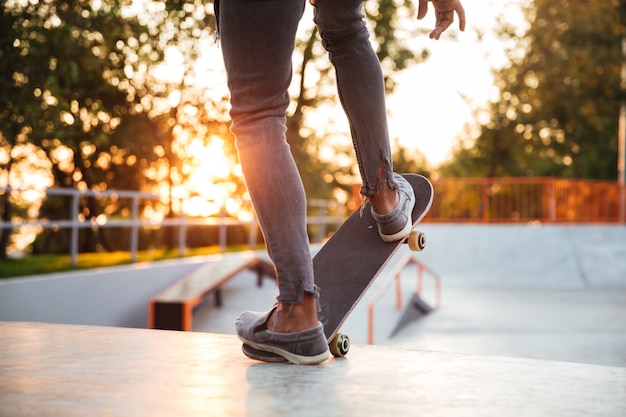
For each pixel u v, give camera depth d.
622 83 26.73
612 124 30.59
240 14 1.59
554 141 29.81
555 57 27.44
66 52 9.13
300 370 1.58
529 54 28.09
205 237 23.33
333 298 1.79
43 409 1.21
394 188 1.82
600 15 25.73
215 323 10.57
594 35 26.19
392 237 1.84
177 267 11.55
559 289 16.14
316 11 1.79
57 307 8.47
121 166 20.28
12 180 18.95
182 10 7.14
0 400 1.27
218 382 1.44
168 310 8.80
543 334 10.43
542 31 27.30
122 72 10.95
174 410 1.22
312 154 26.66
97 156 18.64
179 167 19.53
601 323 11.33
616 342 9.72
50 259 11.00
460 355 1.79
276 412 1.21
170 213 20.38
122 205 22.02
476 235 19.22
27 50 8.34
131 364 1.62
